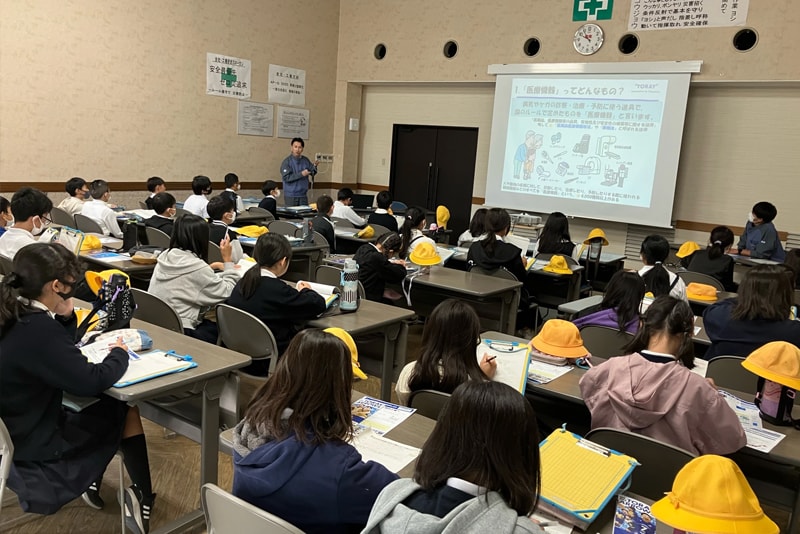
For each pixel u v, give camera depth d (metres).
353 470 1.25
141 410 2.36
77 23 6.26
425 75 8.27
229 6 7.60
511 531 0.93
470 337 1.98
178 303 2.92
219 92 7.69
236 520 1.21
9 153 5.96
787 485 1.93
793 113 6.21
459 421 1.01
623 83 6.84
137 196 7.07
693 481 1.10
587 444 1.52
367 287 3.79
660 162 6.73
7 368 1.64
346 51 9.00
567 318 3.54
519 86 7.52
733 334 2.60
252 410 1.36
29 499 1.68
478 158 8.34
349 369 1.36
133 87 6.82
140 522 2.00
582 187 7.27
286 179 7.99
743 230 6.60
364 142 9.45
